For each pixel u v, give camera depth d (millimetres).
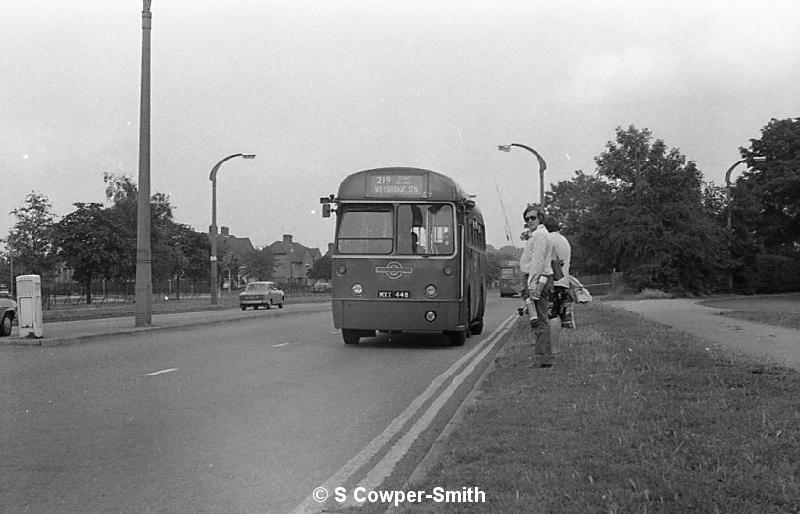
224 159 42906
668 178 50375
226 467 6320
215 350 15680
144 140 21844
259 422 8141
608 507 4621
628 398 8039
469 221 17625
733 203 55312
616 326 17484
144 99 21672
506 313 33562
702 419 6891
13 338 17469
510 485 5160
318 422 8156
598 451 5914
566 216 76625
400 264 16172
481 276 20938
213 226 43281
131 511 5234
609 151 51656
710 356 11305
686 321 20188
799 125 55375
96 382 10953
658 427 6637
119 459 6570
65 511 5227
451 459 5922
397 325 16172
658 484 5004
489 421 7176
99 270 47125
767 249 60656
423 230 16219
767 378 9148
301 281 135125
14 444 7094
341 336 19516
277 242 141625
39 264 44812
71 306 42219
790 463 5465
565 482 5160
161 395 9828
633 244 48625
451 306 16094
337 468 6293
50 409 8820
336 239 16422
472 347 16516
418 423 8109
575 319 19953
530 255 11906
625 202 50719
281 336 19547
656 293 44688
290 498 5488
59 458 6594
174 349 15898
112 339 18609
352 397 9773
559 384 9219
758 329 17297
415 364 13312
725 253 51281
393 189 16359
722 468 5320
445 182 16375
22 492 5645
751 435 6301
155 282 59656
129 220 50375
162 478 6004
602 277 58125
